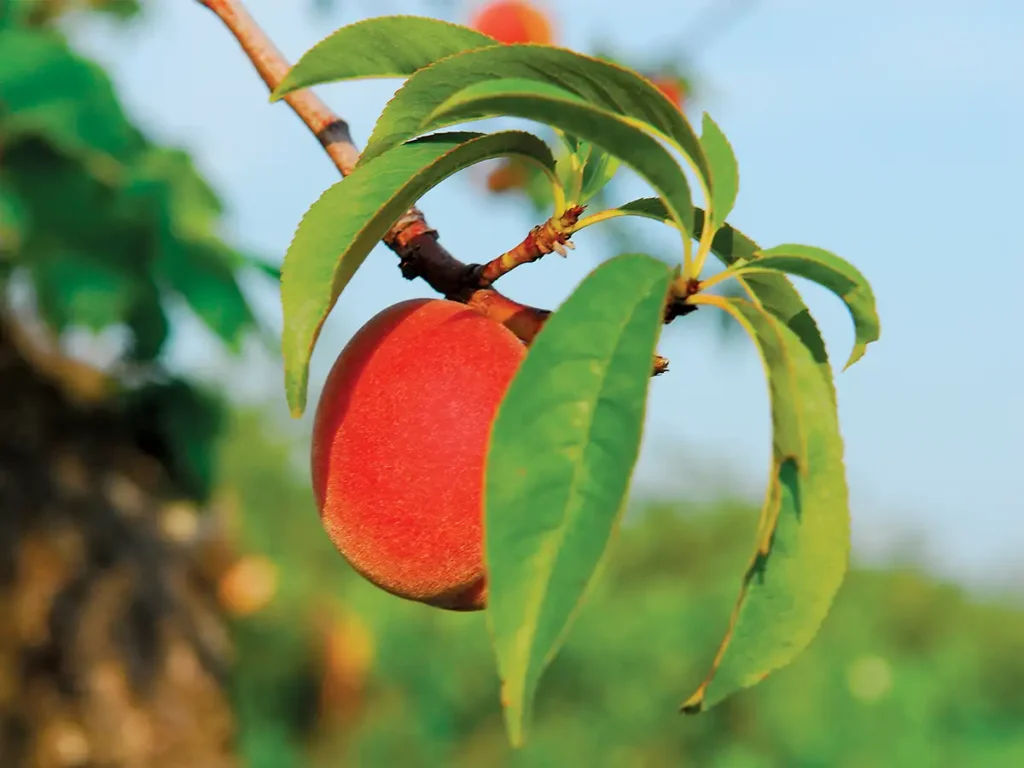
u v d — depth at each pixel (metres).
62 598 0.95
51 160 0.85
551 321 0.34
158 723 0.97
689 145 0.36
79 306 0.85
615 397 0.33
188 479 1.01
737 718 2.10
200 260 0.88
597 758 2.03
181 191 0.92
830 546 0.40
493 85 0.34
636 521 3.03
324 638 1.97
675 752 2.07
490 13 1.08
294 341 0.38
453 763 2.09
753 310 0.38
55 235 0.85
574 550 0.33
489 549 0.32
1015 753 2.19
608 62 0.35
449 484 0.39
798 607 0.39
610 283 0.34
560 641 0.32
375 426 0.39
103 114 0.88
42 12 1.01
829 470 0.40
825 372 0.40
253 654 1.84
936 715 2.28
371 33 0.40
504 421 0.33
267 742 1.83
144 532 1.00
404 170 0.39
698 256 0.37
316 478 0.41
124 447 1.00
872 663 2.25
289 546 2.31
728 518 2.98
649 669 2.13
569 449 0.33
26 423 0.96
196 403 0.98
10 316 0.97
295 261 0.38
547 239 0.40
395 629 2.23
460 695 2.16
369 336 0.40
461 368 0.39
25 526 0.95
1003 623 2.79
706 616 2.23
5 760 0.90
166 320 0.90
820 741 2.03
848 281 0.38
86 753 0.93
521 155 0.39
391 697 2.14
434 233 0.42
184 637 1.01
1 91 0.85
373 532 0.39
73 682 0.94
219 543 1.08
